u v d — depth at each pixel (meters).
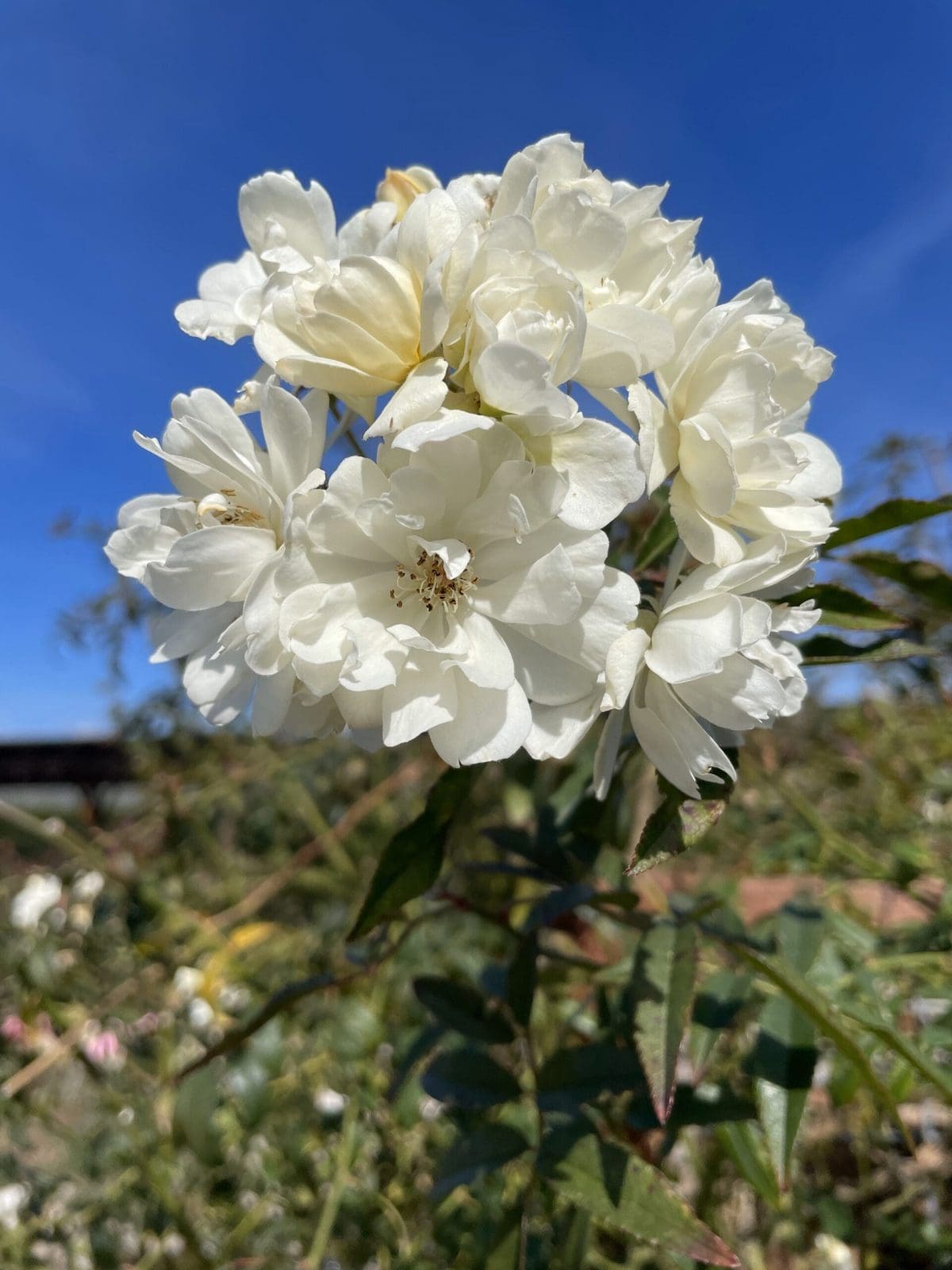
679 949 0.16
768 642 0.16
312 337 0.14
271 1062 0.22
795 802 0.30
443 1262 0.24
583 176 0.15
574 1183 0.15
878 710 0.39
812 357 0.15
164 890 0.36
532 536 0.14
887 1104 0.14
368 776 0.47
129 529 0.16
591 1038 0.24
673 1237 0.14
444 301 0.13
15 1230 0.27
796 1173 0.24
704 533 0.14
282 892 0.43
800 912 0.19
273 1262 0.25
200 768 0.47
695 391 0.15
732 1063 0.23
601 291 0.14
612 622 0.14
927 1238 0.23
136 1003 0.32
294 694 0.15
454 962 0.30
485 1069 0.18
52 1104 0.32
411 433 0.12
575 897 0.18
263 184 0.16
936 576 0.19
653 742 0.15
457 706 0.14
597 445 0.13
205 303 0.16
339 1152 0.24
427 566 0.14
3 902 0.39
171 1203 0.25
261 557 0.15
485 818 0.41
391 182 0.16
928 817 0.35
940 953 0.21
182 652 0.16
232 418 0.15
